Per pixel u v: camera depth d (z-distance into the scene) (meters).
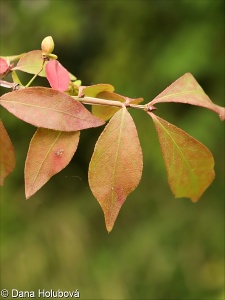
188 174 0.24
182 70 0.80
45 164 0.22
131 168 0.22
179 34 0.85
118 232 0.84
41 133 0.22
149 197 0.86
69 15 0.94
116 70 0.89
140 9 0.90
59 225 0.82
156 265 0.76
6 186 0.86
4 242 0.78
